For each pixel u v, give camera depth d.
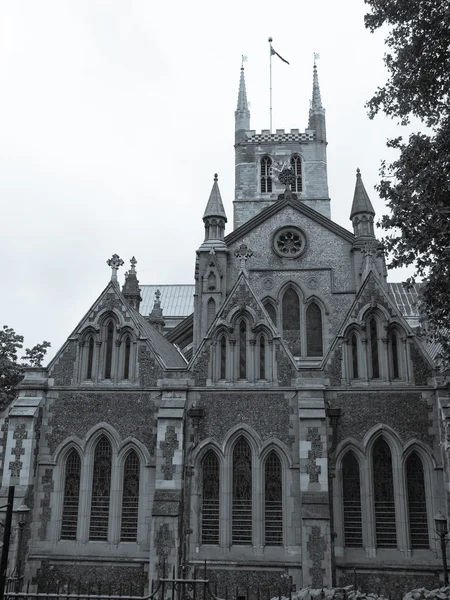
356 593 21.39
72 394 32.47
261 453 30.45
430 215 23.38
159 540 28.47
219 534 29.70
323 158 70.44
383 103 27.20
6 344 52.84
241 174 70.62
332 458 30.30
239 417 31.16
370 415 30.84
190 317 47.47
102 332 33.38
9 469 30.56
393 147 26.52
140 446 31.20
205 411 31.38
